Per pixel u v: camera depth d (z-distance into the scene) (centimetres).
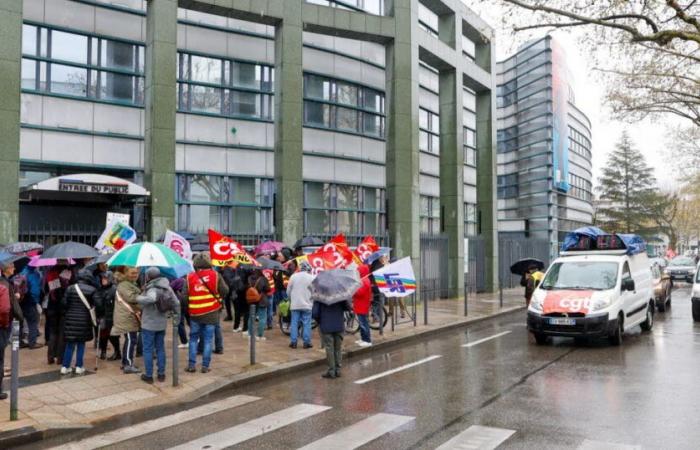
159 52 1638
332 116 2305
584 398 805
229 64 2027
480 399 809
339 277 980
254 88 2073
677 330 1536
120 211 1775
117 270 966
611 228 6512
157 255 876
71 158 1706
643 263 1588
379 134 2497
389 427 677
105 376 923
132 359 948
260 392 880
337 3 2248
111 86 1789
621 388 866
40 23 1662
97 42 1764
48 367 975
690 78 1956
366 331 1254
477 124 2912
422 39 2258
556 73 4094
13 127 1402
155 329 888
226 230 2002
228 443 629
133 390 851
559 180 4122
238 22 2038
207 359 969
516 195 4306
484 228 2866
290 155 1875
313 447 609
